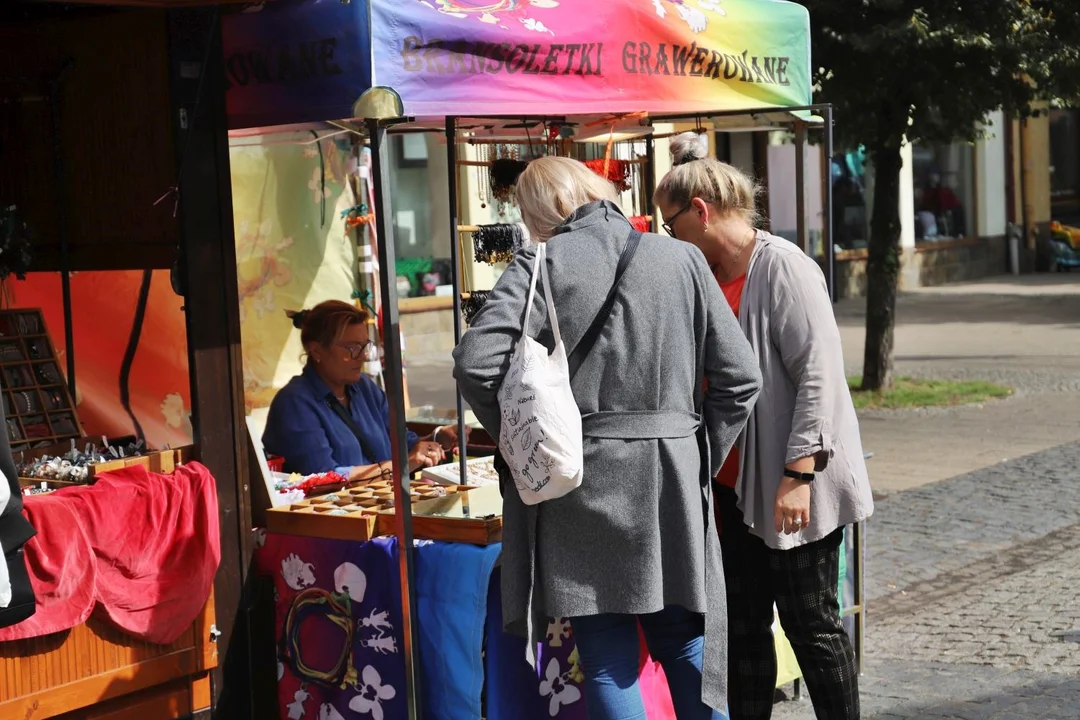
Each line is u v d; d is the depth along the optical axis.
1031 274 22.14
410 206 12.90
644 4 3.78
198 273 3.14
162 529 3.00
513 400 2.57
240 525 3.26
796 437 3.06
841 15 8.39
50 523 2.76
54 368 3.63
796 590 3.21
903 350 13.34
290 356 5.07
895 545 6.10
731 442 2.84
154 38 3.12
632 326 2.67
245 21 3.23
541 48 3.42
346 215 5.16
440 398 10.23
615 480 2.65
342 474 3.91
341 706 3.27
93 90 3.29
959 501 6.92
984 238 21.86
